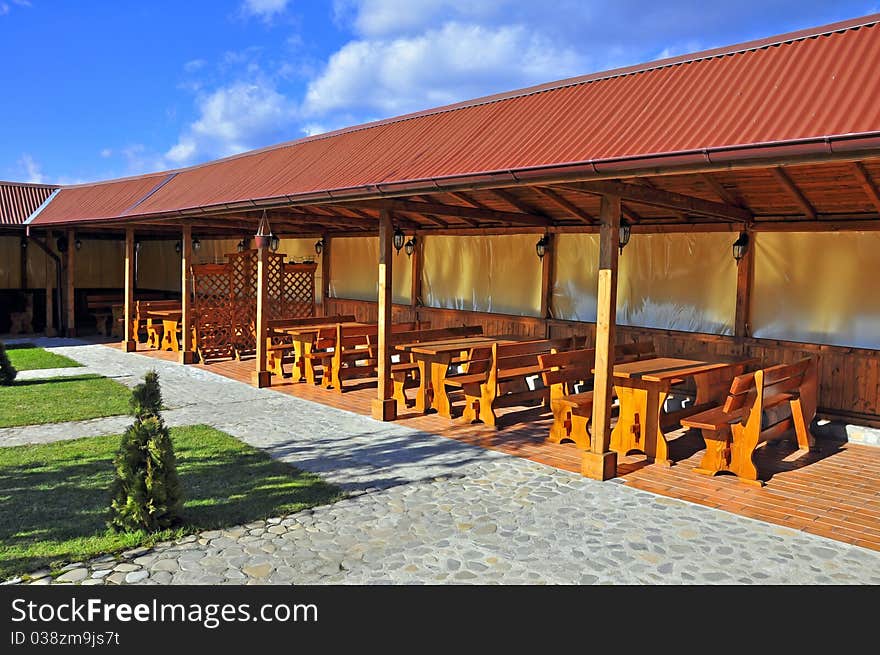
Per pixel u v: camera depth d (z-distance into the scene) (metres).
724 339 9.73
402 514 5.77
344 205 8.84
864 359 8.38
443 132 9.28
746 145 4.96
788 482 6.77
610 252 6.72
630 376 7.53
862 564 4.92
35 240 18.58
